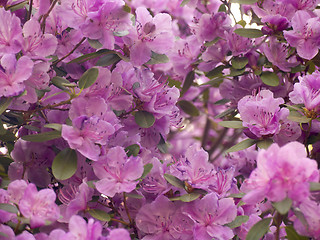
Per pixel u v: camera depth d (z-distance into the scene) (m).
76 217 0.67
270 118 0.76
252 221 0.78
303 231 0.70
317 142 0.81
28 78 0.76
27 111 0.78
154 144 0.82
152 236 0.76
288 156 0.65
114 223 0.79
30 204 0.70
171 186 0.77
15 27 0.75
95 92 0.78
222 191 0.76
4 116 0.83
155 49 0.80
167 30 0.80
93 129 0.74
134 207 0.78
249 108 0.76
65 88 0.78
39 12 0.79
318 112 0.76
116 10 0.78
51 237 0.70
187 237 0.75
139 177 0.74
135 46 0.80
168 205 0.76
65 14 0.78
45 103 0.80
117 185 0.74
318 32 0.82
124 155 0.74
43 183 0.81
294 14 0.86
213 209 0.74
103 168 0.74
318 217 0.68
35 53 0.77
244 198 0.65
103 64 0.80
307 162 0.65
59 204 0.79
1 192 0.72
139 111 0.80
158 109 0.80
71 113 0.76
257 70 0.87
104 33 0.78
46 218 0.70
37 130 0.82
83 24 0.77
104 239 0.67
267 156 0.65
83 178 0.78
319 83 0.77
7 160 0.80
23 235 0.70
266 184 0.65
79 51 0.84
